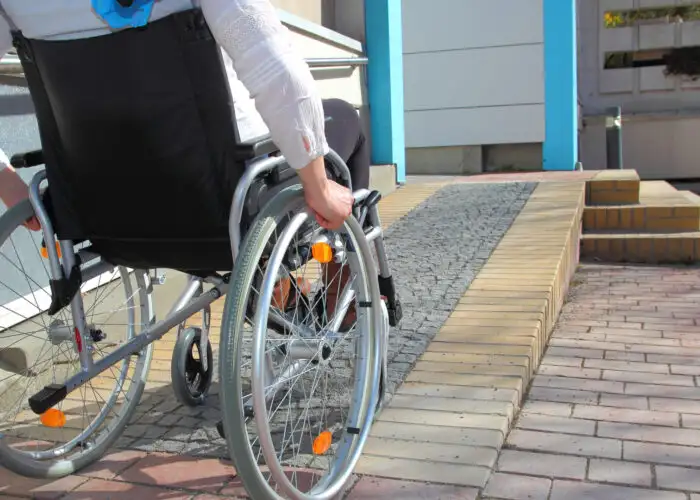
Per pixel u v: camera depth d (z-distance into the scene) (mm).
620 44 11344
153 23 1513
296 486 1926
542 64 9133
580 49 11352
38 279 2760
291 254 1861
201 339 2410
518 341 2916
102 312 2660
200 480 1990
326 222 1745
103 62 1579
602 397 2676
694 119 11000
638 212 6266
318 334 2064
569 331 3734
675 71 11203
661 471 2057
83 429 2273
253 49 1461
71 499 1916
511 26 9156
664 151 11211
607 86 11336
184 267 1881
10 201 1913
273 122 1517
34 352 2703
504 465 2096
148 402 2523
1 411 2432
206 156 1631
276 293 1999
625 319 4004
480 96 9422
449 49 9430
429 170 9734
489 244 4672
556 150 9250
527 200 6148
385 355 2289
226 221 1698
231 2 1452
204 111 1588
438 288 3701
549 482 1995
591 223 6352
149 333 2018
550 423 2414
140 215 1747
